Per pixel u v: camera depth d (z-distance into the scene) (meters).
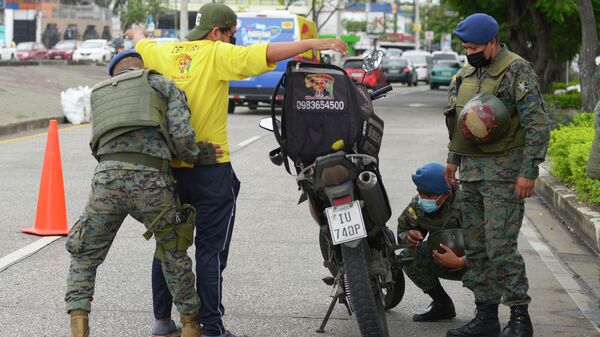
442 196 7.37
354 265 6.48
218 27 7.00
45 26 118.31
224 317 7.88
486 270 7.24
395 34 127.75
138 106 6.46
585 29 23.59
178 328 7.35
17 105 29.86
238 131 25.20
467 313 8.18
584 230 11.81
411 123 29.30
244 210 13.09
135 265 9.63
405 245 7.69
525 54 37.16
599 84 23.67
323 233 7.10
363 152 6.70
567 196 13.37
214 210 6.96
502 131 6.84
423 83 77.94
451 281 9.35
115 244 10.62
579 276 9.80
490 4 36.91
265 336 7.36
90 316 7.80
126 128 6.43
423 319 7.92
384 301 8.05
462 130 6.91
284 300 8.44
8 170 16.61
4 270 9.36
